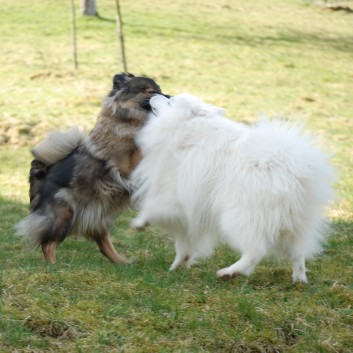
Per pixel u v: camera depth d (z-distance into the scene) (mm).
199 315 6543
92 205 9219
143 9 39469
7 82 26078
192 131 7938
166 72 27875
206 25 37000
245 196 7316
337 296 7117
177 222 8344
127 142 9102
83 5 36531
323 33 37906
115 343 6047
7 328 6211
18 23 35594
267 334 6254
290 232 7387
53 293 7023
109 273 7961
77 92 24422
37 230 9258
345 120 22125
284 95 25328
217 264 9070
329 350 6066
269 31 37031
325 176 7363
